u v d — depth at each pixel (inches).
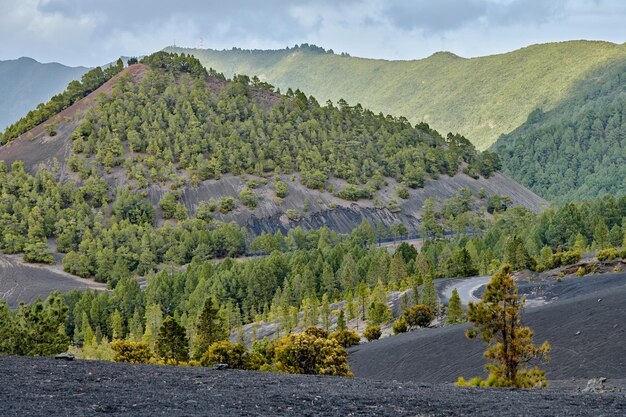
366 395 1175.0
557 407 1080.8
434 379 2716.5
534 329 2891.2
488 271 6038.4
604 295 3154.5
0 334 2898.6
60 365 1400.1
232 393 1156.5
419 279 5595.5
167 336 3213.6
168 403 1039.0
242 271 6988.2
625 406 1092.5
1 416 901.2
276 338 4414.4
